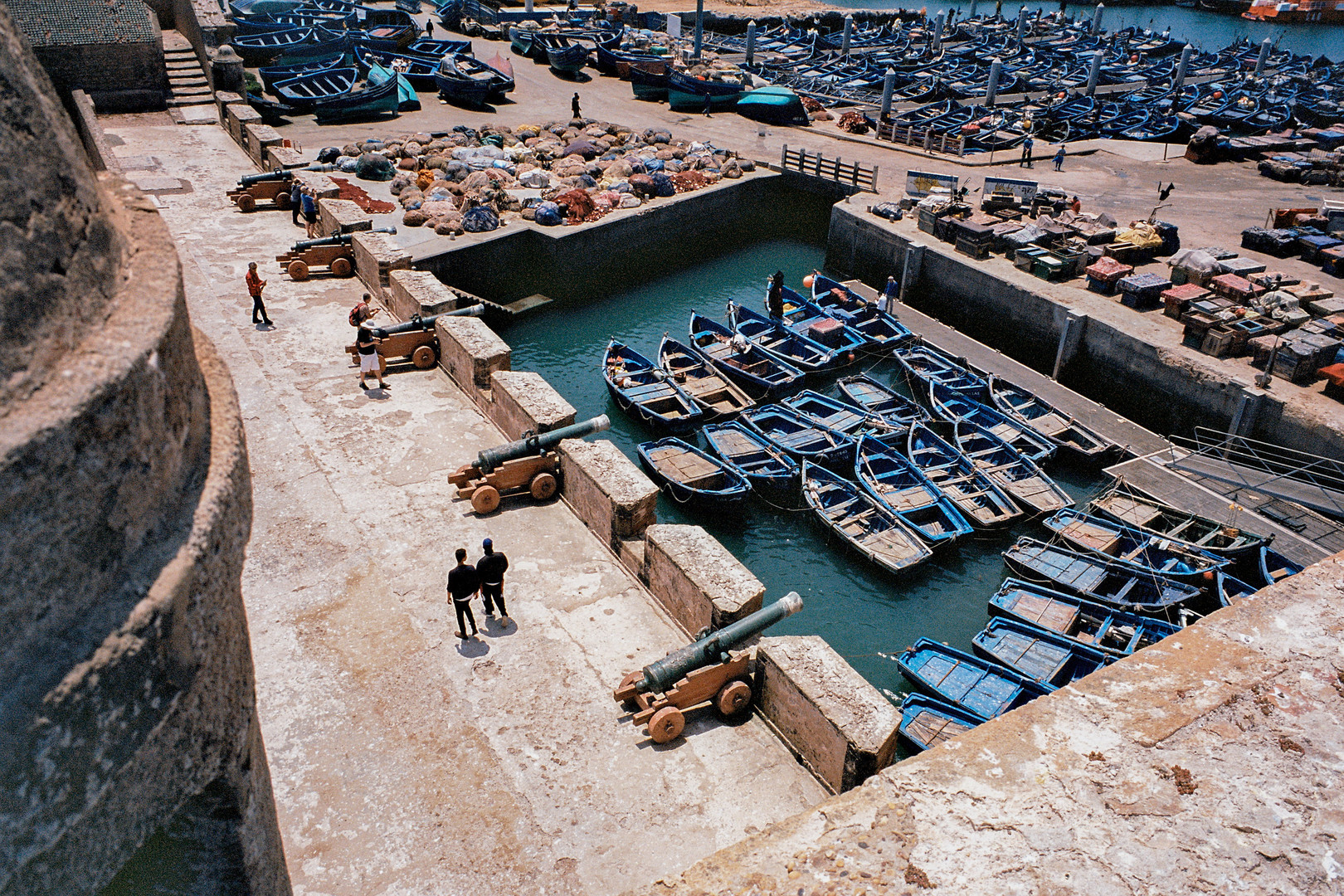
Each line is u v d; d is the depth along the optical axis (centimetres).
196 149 3559
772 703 1186
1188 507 2325
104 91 3900
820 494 2433
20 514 255
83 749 283
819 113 5441
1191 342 2709
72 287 293
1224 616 539
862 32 8638
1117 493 2409
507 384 1748
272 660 1256
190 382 346
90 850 298
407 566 1449
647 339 3431
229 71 4119
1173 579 2052
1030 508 2336
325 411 1858
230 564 352
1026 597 2055
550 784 1102
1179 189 4228
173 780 329
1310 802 436
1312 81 6638
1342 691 491
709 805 1084
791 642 1183
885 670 1944
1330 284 3103
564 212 3666
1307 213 3619
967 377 2952
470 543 1511
